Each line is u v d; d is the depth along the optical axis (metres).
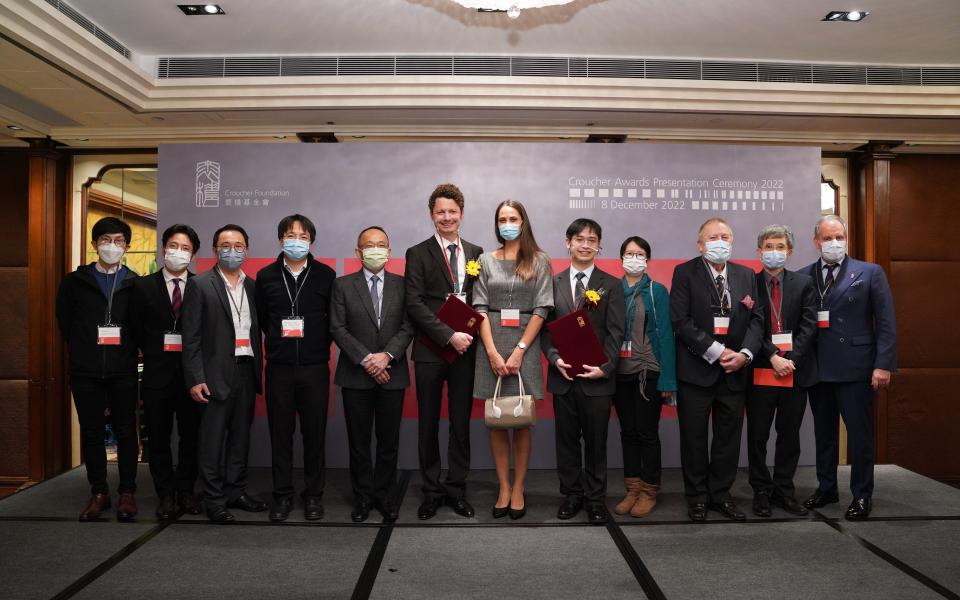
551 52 4.50
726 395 3.26
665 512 3.40
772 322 3.29
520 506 3.31
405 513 3.40
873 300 3.27
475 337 3.24
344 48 4.42
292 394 3.27
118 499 3.70
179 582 2.55
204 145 4.47
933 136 5.28
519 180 4.49
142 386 3.35
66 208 5.48
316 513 3.27
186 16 3.92
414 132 5.11
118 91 4.28
